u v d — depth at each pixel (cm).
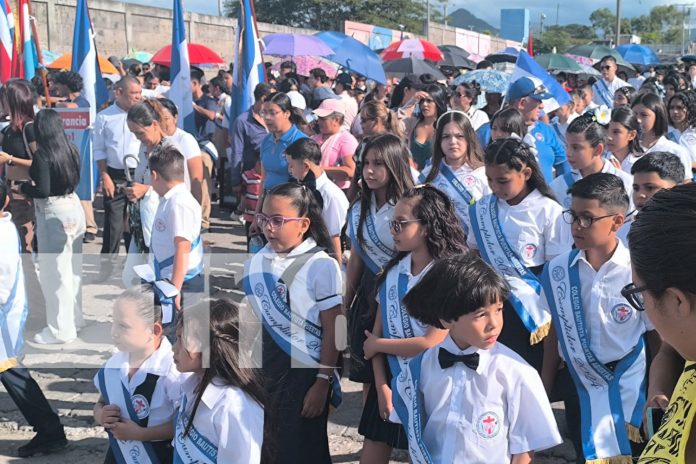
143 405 295
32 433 439
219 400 265
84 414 457
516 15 4466
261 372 304
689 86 1095
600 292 311
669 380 246
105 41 2058
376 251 377
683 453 137
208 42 2406
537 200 371
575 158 459
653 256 134
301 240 328
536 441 243
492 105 935
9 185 574
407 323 311
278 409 319
